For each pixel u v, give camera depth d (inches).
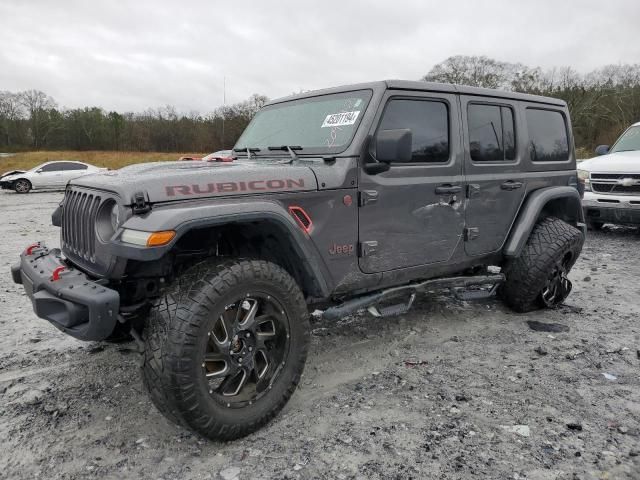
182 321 93.4
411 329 165.8
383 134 118.0
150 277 109.6
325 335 161.3
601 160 336.5
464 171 150.6
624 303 192.4
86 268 110.0
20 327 169.5
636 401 118.4
